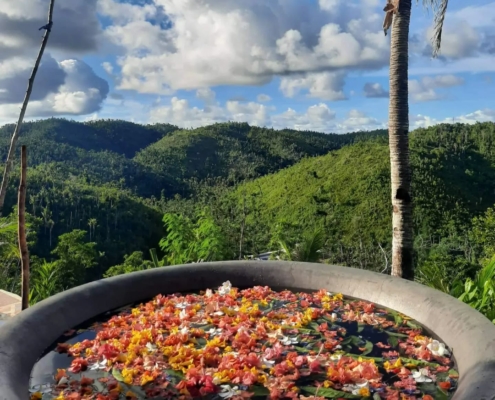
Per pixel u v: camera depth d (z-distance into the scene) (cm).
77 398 185
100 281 295
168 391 195
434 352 224
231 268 343
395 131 444
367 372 205
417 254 1830
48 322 239
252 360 218
